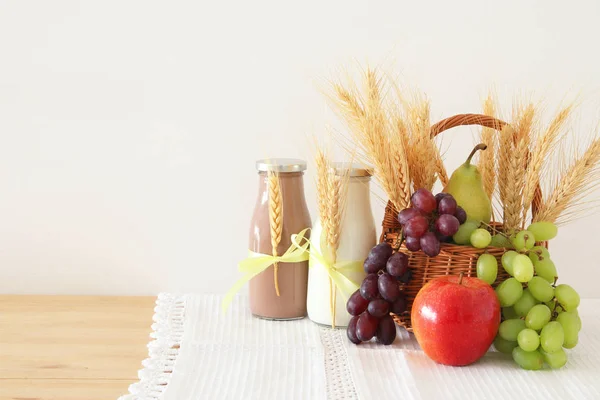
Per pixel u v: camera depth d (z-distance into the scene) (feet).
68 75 4.32
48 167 4.37
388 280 3.48
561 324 3.37
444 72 4.35
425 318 3.33
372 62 4.34
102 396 3.13
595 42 4.34
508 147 3.63
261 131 4.37
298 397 3.10
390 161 3.58
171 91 4.34
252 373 3.27
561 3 4.32
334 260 3.68
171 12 4.30
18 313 3.99
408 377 3.24
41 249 4.42
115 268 4.45
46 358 3.44
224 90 4.34
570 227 4.45
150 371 3.30
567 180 3.64
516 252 3.45
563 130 4.35
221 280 4.47
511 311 3.46
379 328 3.55
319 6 4.31
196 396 3.08
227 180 4.40
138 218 4.42
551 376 3.29
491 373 3.31
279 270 3.80
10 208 4.40
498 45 4.34
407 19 4.32
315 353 3.46
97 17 4.29
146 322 3.88
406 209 3.49
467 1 4.32
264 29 4.31
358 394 3.12
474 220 3.54
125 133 4.36
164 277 4.46
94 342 3.62
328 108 4.33
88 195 4.40
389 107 3.70
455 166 4.41
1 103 4.33
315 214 4.40
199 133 4.37
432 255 3.42
